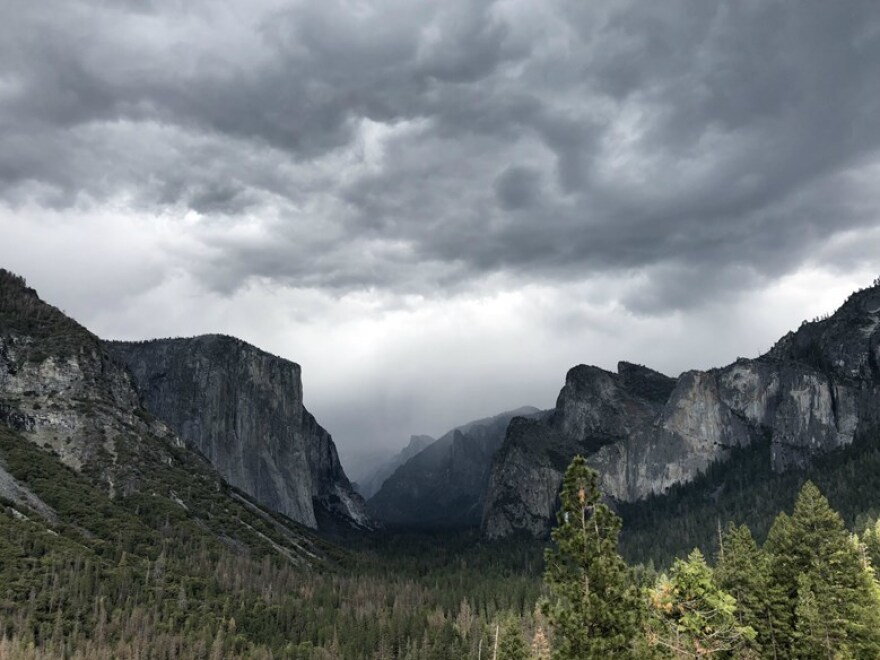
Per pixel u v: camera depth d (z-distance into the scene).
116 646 154.38
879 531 111.94
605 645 42.34
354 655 174.12
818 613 72.50
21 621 152.50
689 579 56.38
